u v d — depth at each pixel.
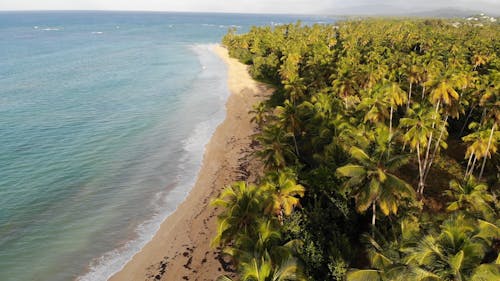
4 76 100.62
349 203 35.12
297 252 28.33
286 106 48.75
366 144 32.31
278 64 100.38
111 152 54.44
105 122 66.88
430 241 18.39
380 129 39.59
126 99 81.56
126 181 46.47
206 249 34.16
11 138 58.12
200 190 44.44
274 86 94.31
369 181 27.28
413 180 44.53
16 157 51.78
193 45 184.12
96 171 48.72
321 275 29.27
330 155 39.31
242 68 121.38
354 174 27.06
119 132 62.28
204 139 60.16
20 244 34.62
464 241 18.14
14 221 37.88
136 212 40.00
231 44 157.00
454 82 43.25
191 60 135.75
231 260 32.62
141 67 119.62
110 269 31.95
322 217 33.75
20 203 41.03
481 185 30.09
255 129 64.12
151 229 37.25
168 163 51.47
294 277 20.45
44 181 45.75
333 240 31.81
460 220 21.25
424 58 71.19
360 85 62.31
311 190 36.72
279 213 32.19
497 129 40.56
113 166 50.22
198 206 41.03
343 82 58.47
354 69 65.19
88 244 34.94
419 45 123.69
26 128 62.59
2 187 43.97
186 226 37.56
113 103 78.38
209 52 158.88
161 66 122.06
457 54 84.62
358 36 146.50
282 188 29.95
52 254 33.56
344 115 48.88
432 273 17.11
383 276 20.58
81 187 44.72
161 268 32.03
